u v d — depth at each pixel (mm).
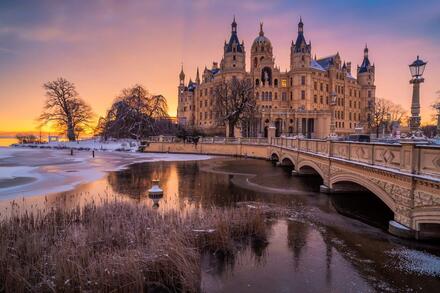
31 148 81438
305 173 29125
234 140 58688
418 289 7836
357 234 11969
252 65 110688
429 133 76188
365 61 130000
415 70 11250
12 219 11805
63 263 7867
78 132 89750
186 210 14742
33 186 22719
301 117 89688
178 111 141500
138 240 9922
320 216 14680
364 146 14148
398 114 115312
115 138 77688
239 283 8289
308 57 104688
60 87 83375
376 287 7973
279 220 14047
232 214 12797
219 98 70125
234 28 104375
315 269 9031
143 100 71750
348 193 19922
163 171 33031
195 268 8477
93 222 11352
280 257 9883
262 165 39688
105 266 7879
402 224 11180
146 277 8211
